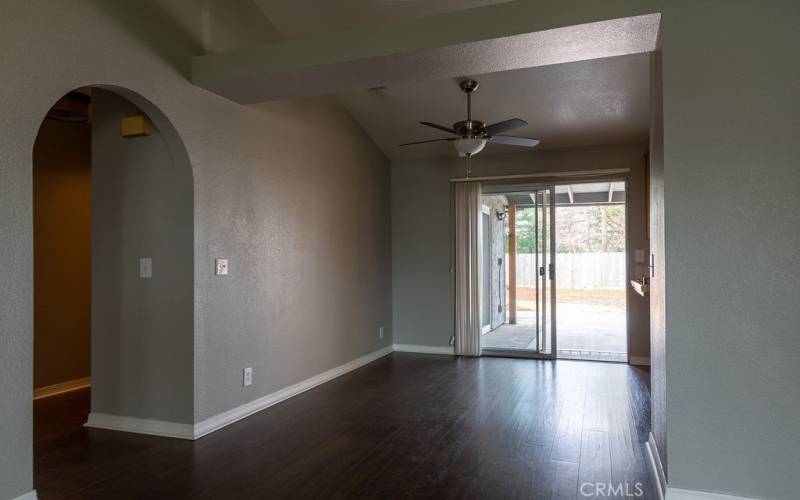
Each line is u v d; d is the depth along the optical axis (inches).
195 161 125.0
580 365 210.1
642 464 108.2
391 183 250.4
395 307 249.4
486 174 235.0
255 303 147.2
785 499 83.9
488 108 192.1
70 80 96.5
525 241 233.8
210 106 130.6
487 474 103.6
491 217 246.5
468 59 109.7
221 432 128.8
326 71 116.3
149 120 127.5
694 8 88.8
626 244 213.5
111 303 133.0
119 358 132.0
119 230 132.2
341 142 200.4
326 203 188.1
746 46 86.7
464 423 135.7
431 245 243.9
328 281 188.9
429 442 121.8
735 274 86.5
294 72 116.6
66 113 161.8
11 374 85.6
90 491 96.0
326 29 162.9
